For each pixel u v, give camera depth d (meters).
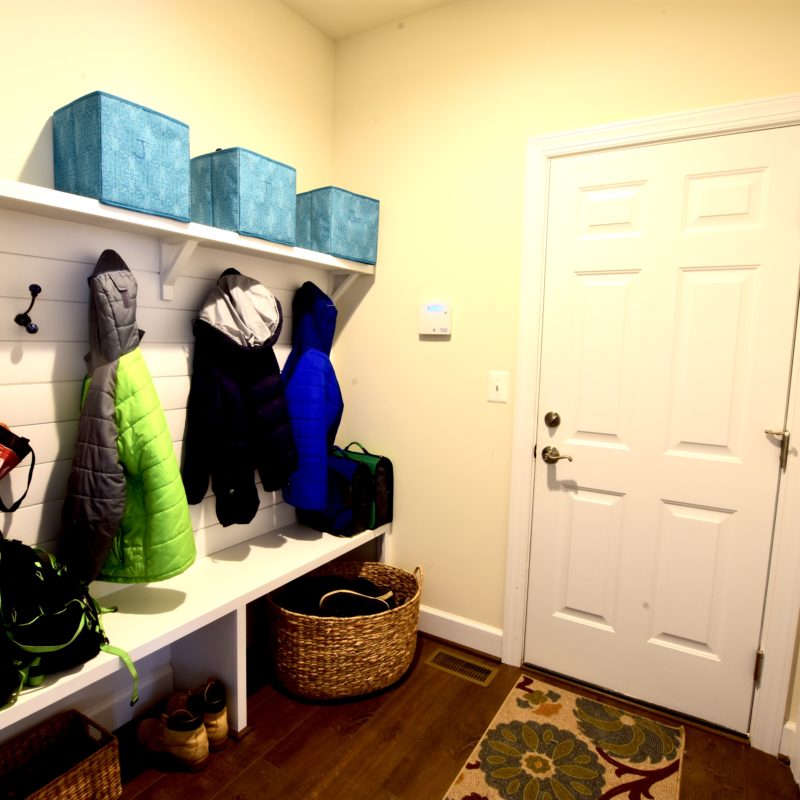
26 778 1.51
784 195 1.67
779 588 1.74
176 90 1.83
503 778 1.63
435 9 2.20
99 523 1.44
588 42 1.90
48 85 1.50
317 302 2.25
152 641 1.48
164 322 1.83
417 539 2.42
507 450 2.17
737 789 1.61
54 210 1.37
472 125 2.15
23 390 1.48
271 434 1.98
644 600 1.97
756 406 1.75
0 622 1.22
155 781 1.61
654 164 1.83
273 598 2.08
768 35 1.64
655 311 1.87
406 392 2.39
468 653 2.29
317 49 2.39
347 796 1.57
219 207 1.80
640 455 1.94
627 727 1.86
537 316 2.05
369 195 2.43
